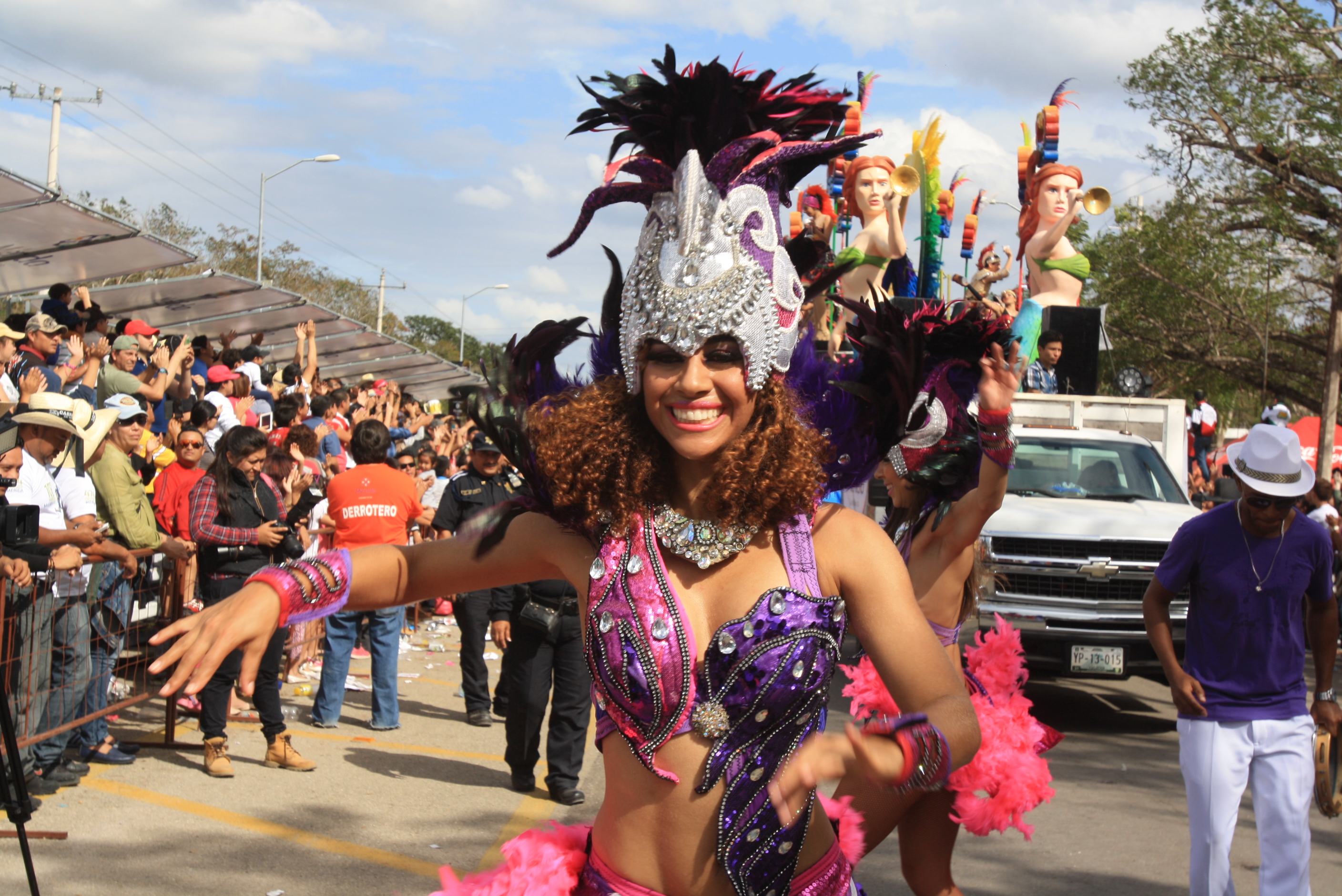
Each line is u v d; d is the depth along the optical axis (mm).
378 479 7109
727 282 1896
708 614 1879
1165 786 6566
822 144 2027
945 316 3201
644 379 1916
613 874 1928
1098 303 33812
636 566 1890
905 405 2221
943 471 3250
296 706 7879
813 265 2273
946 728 1672
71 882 4344
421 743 7043
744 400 1910
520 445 2100
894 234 11742
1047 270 13453
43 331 7766
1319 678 4078
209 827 5117
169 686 1773
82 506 5547
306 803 5586
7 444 5180
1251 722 3846
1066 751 7348
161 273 28312
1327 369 25031
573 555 2033
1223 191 29328
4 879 4312
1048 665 7926
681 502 1944
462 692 8766
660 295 1909
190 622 1833
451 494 7285
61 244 10508
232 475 6195
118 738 6473
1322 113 27141
